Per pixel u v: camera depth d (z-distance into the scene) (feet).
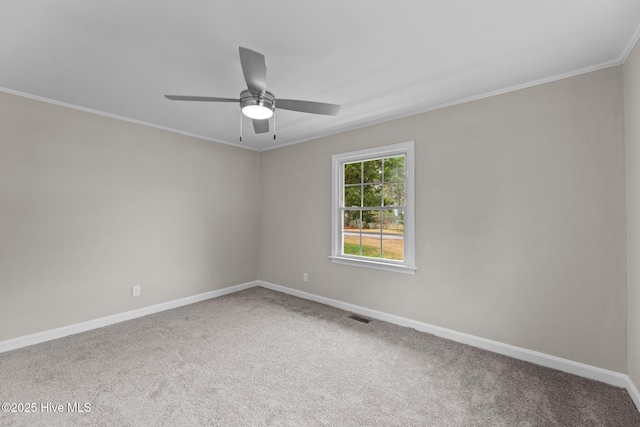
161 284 11.66
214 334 9.39
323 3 4.81
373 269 10.91
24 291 8.53
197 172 12.84
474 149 8.59
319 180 12.73
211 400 6.12
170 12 5.03
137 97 8.75
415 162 9.76
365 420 5.57
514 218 7.94
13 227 8.36
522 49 6.20
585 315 7.00
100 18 5.19
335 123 11.10
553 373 7.14
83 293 9.64
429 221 9.46
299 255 13.52
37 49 6.19
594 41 5.89
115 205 10.38
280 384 6.70
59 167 9.16
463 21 5.30
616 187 6.64
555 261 7.36
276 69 7.03
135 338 9.07
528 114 7.72
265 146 14.80
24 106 8.50
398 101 8.98
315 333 9.48
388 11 5.02
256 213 15.33
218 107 9.52
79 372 7.13
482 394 6.35
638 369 5.91
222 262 13.83
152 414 5.69
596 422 5.52
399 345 8.64
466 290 8.75
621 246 6.59
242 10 4.97
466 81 7.67
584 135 7.00
